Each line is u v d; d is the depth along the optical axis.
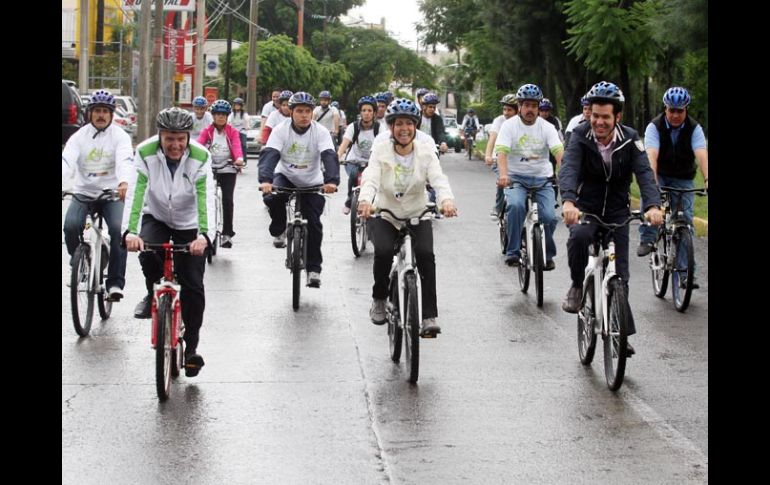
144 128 65.31
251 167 65.06
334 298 22.81
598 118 16.45
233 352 17.80
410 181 16.64
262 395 15.16
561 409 14.52
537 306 22.19
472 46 83.56
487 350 18.17
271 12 183.75
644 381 16.05
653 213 15.91
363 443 13.00
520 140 24.39
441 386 15.72
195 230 16.39
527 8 73.00
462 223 36.50
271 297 22.86
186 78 90.62
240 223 35.91
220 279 25.02
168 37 92.81
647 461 12.37
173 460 12.33
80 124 61.62
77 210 19.30
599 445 12.96
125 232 15.40
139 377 16.12
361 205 16.30
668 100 21.52
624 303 15.21
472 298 23.05
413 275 16.00
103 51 120.88
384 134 16.92
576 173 16.55
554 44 74.25
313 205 22.47
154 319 14.98
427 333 16.31
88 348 17.94
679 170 22.16
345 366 16.91
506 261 24.11
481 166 71.94
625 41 55.53
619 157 16.62
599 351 18.03
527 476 11.86
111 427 13.56
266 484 11.56
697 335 19.36
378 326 20.00
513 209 23.66
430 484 11.59
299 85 141.62
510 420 13.99
